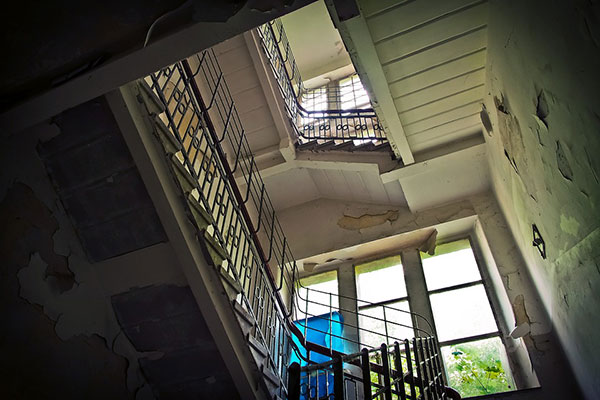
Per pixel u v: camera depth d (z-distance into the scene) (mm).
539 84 2812
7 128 2408
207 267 2857
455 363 5016
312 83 9812
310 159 6152
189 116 5605
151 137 2613
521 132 3508
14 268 2508
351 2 2943
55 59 2238
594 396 3623
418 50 3689
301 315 6184
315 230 6828
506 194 4863
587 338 3352
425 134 4867
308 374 2645
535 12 2561
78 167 2662
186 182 2818
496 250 5297
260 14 1971
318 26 9664
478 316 5328
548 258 3842
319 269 6758
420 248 6254
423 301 5703
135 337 3115
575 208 2867
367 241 6301
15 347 2502
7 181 2475
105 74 2229
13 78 2295
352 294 6191
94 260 2916
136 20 2100
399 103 4316
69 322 2766
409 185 5750
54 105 2336
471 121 4742
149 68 2219
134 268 2914
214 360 3107
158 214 2682
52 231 2699
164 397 3307
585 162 2492
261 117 6223
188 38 2078
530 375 4520
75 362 2807
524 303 4773
